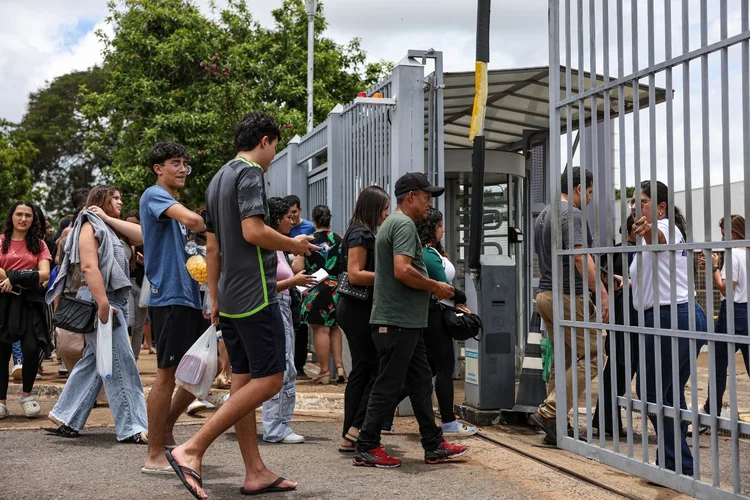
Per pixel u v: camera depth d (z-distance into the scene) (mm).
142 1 25766
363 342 5605
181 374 4750
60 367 9922
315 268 8664
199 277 5113
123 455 5500
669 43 4555
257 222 4203
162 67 25172
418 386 5305
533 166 9625
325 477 4938
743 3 4016
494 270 6793
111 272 5863
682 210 5586
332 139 9383
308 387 8547
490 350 6789
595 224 5305
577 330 5863
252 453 4555
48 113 49500
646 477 4809
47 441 5953
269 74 25781
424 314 5227
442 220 6316
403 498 4430
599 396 5324
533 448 5777
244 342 4312
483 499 4406
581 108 5477
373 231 5641
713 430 4281
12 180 42125
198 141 23953
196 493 4090
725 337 4160
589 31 5348
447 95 8531
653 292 4715
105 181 28406
